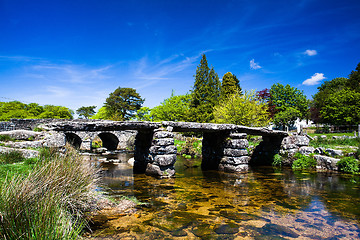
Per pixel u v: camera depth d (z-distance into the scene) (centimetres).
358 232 431
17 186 318
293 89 3878
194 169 1205
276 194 699
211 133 1249
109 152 2214
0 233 245
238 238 403
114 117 3812
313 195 689
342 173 1045
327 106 2906
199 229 438
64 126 744
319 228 448
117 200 597
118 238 392
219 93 3161
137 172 1067
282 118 3325
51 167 439
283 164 1323
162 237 401
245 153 1123
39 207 301
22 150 687
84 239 378
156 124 961
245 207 574
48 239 263
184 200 630
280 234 420
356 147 1264
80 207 461
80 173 499
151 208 559
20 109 3195
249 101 1878
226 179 934
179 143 2238
